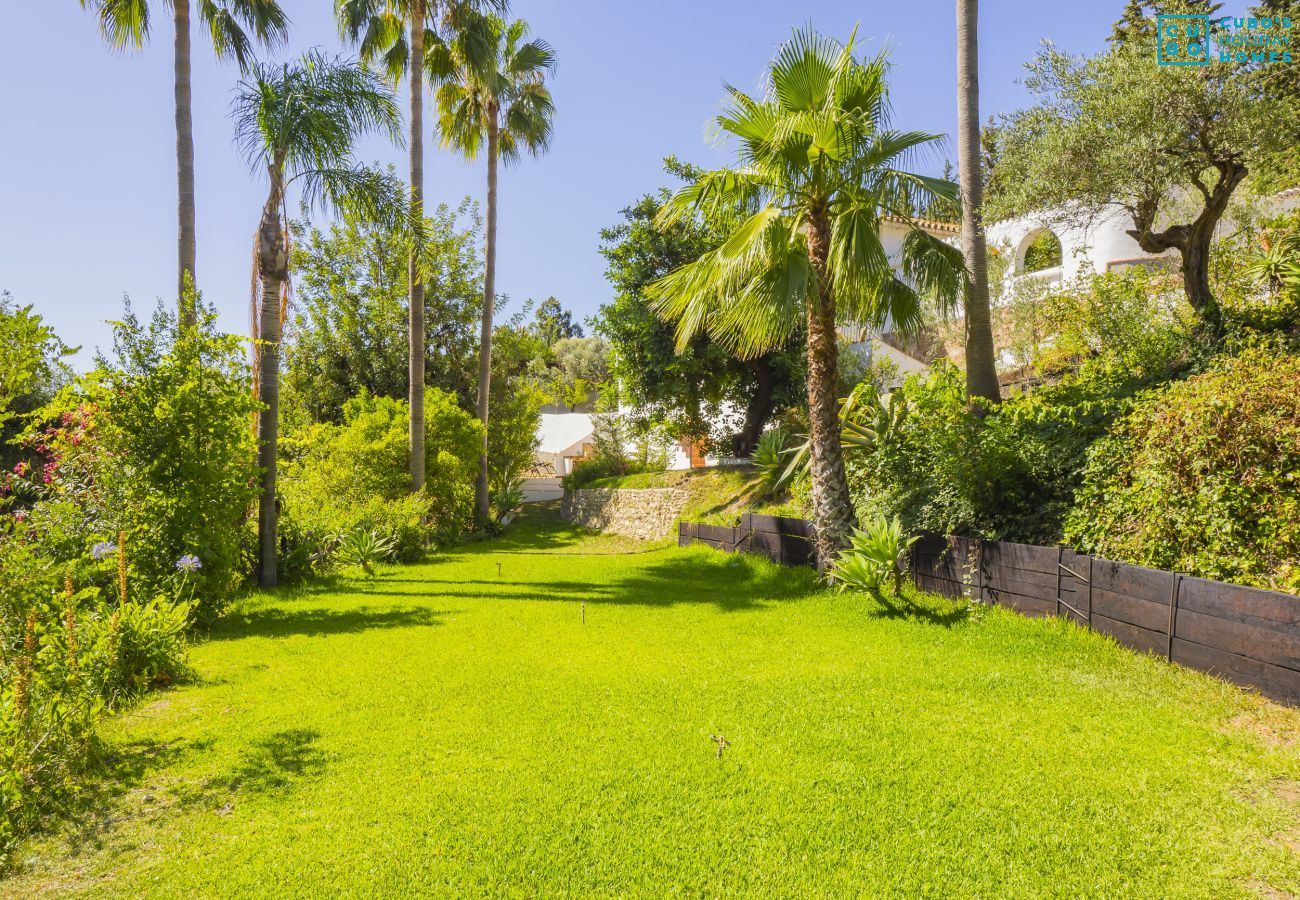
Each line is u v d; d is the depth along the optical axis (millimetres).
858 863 2842
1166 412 5523
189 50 11000
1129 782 3420
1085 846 2908
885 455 9195
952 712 4406
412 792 3508
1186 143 7238
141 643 5133
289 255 10242
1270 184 11617
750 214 8375
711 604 8305
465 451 19234
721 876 2781
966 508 7625
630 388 19969
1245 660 4285
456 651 6270
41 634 4621
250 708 4773
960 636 6012
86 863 2941
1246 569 4805
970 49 9312
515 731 4297
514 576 11383
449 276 26094
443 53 17938
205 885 2766
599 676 5422
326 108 9961
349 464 16594
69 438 7789
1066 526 6438
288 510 11883
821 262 8109
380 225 10844
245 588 9766
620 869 2832
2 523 5715
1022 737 3979
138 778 3707
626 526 20219
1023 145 8031
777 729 4246
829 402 8398
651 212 18984
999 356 16375
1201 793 3285
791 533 10250
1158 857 2816
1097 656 5121
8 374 7113
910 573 7883
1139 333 8891
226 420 7984
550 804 3363
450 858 2928
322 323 24641
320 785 3604
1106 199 7543
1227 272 9602
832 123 7168
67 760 3594
